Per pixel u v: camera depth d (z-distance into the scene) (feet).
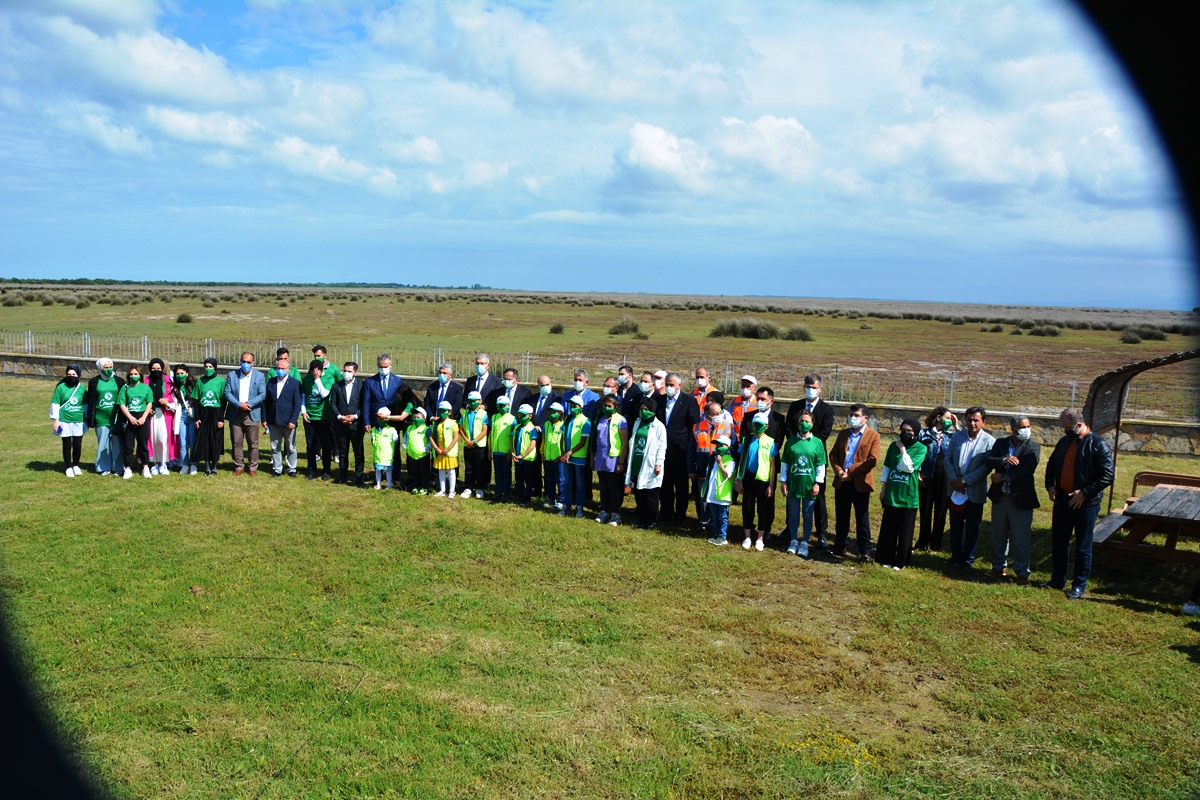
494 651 23.48
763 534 34.83
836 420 66.08
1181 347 162.30
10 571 29.17
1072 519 29.66
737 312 301.84
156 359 45.98
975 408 32.48
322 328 160.35
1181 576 32.58
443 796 16.49
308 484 44.78
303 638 24.03
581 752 18.22
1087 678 22.59
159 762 17.49
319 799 16.30
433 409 43.80
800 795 16.88
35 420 62.34
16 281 552.82
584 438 38.70
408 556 32.12
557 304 348.59
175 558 31.14
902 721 20.25
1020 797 16.88
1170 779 17.54
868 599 28.81
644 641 24.50
